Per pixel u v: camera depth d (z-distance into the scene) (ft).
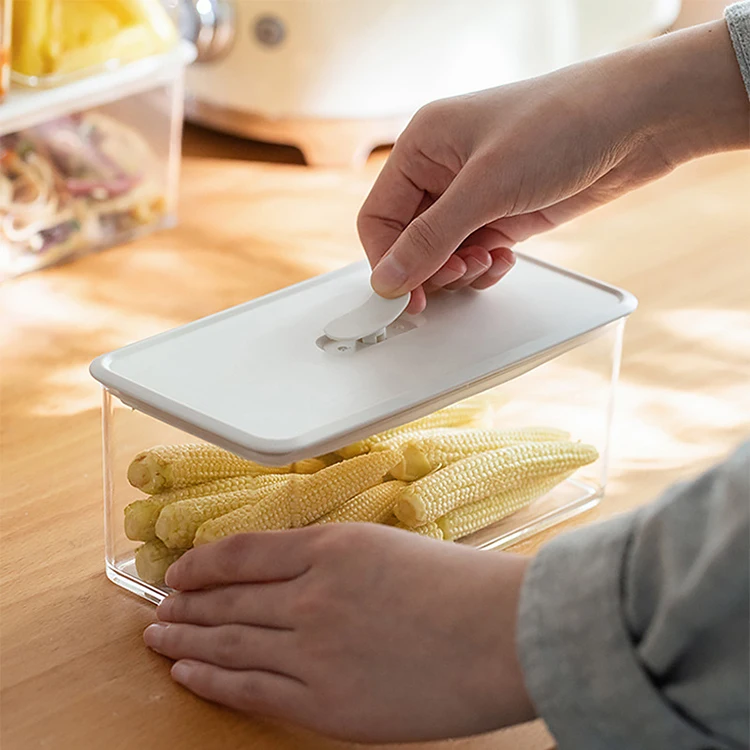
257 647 3.44
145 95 4.78
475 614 3.32
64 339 4.46
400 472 3.71
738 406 4.27
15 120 4.56
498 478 3.76
